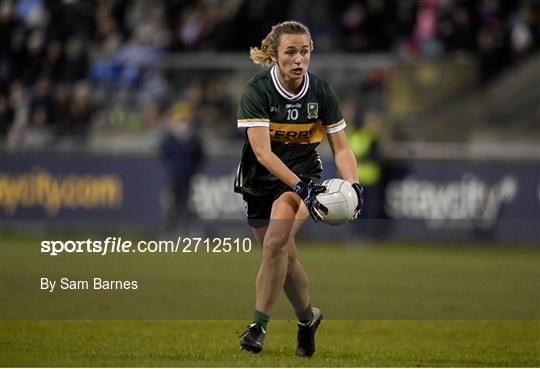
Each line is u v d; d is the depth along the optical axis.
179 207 67.75
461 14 75.00
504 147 69.00
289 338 29.06
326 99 24.22
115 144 73.94
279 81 23.64
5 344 26.02
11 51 79.38
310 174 24.78
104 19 81.12
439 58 71.75
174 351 25.23
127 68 75.69
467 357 25.56
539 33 75.25
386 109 70.69
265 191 24.48
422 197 66.62
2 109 76.31
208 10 80.50
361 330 31.23
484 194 65.94
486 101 70.81
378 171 65.00
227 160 68.31
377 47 77.00
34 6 81.62
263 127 23.59
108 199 70.06
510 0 76.25
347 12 77.38
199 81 74.44
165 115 73.81
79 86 76.25
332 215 23.23
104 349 25.41
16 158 70.88
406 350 26.81
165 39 79.31
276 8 77.75
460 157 66.31
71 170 70.38
